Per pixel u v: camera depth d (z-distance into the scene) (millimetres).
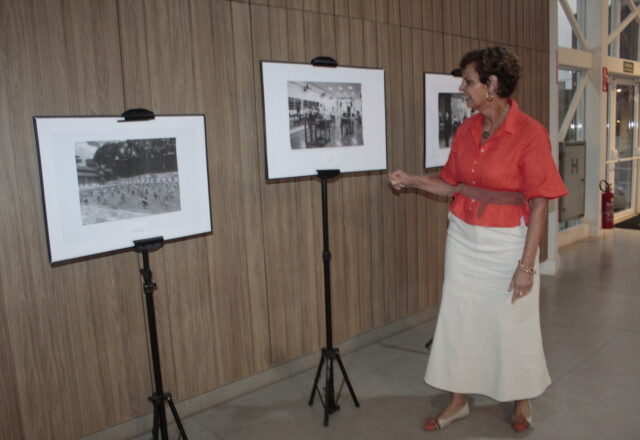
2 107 1979
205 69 2490
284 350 3000
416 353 3330
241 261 2746
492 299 2344
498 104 2248
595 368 3066
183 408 2625
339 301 3248
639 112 7945
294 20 2797
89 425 2326
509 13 4180
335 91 2791
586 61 6352
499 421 2551
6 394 2094
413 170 3527
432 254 3791
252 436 2475
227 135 2604
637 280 4805
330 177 2643
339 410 2691
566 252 5996
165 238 2262
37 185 2088
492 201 2297
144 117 2098
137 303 2416
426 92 3473
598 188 6711
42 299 2148
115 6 2201
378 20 3201
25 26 1995
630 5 7184
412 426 2529
